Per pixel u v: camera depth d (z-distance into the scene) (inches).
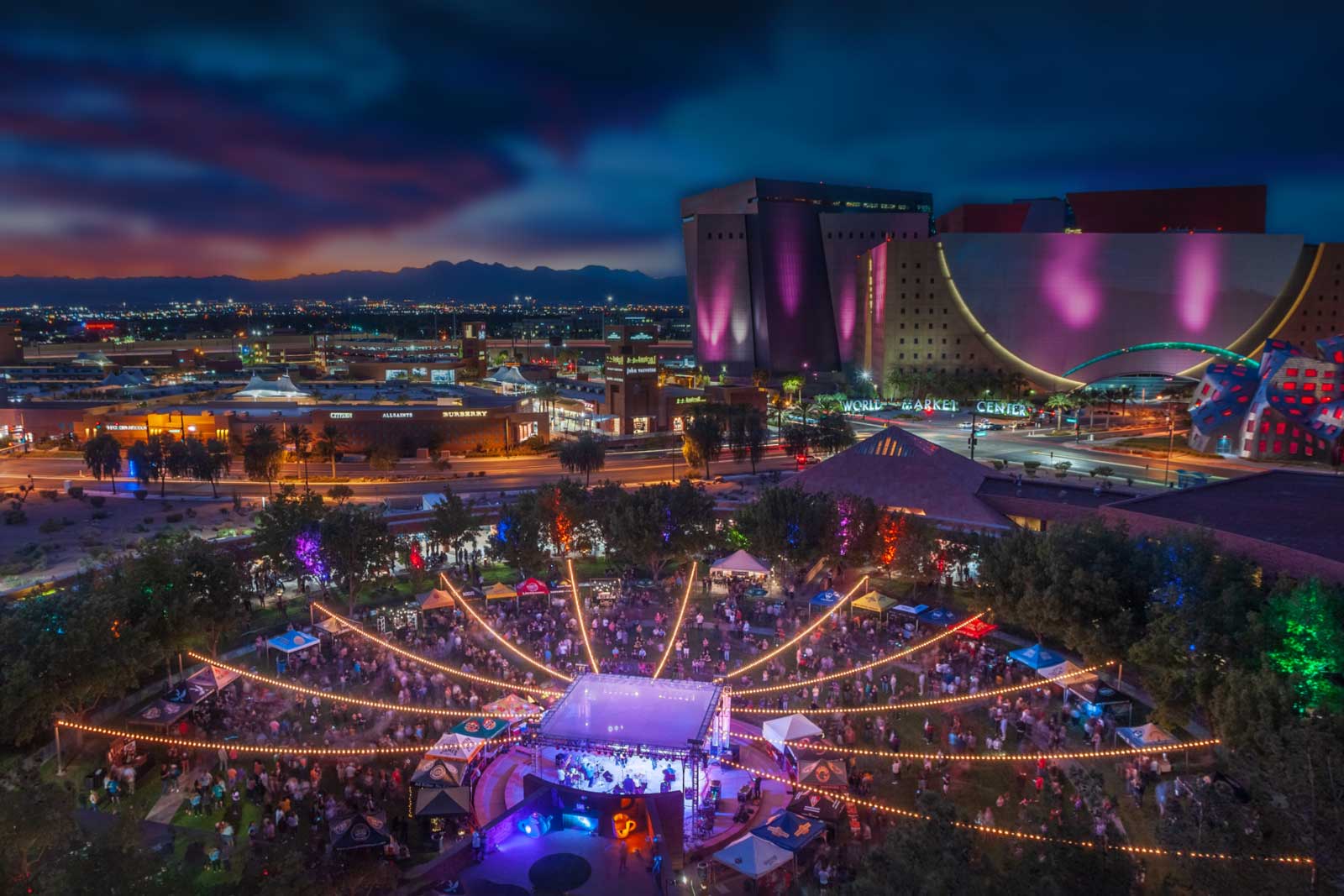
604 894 1322.6
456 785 1539.1
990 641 2429.9
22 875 1018.1
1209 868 973.2
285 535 2687.0
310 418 5851.4
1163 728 1766.7
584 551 3134.8
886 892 888.3
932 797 1015.0
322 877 1252.5
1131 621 2003.0
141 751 1824.6
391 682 2138.3
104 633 1849.2
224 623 2236.7
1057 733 1812.3
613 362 7062.0
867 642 2388.0
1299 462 5221.5
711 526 2950.3
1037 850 1007.0
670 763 1615.4
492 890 1327.5
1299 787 976.9
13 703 1662.2
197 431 6092.5
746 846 1331.2
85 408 6387.8
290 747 1790.1
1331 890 919.7
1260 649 1697.8
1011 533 2593.5
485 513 3654.0
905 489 3225.9
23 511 4254.4
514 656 2319.1
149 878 977.5
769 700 2044.8
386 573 2871.6
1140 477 4835.1
